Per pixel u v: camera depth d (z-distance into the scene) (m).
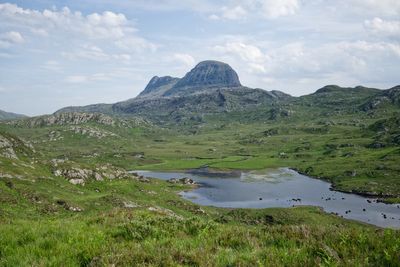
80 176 96.81
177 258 9.86
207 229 13.26
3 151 94.88
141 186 107.44
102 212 18.77
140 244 11.37
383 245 9.80
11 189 67.81
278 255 9.73
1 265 9.87
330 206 117.00
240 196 134.62
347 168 188.88
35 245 11.37
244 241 11.43
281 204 120.75
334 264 8.69
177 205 99.69
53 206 66.12
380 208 114.00
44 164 98.31
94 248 10.78
